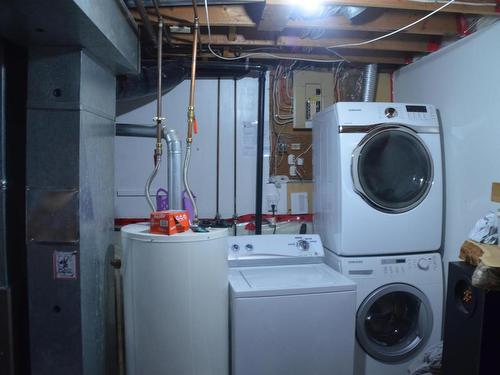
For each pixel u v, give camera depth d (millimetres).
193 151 2695
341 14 1997
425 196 2213
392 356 2156
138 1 1588
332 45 2340
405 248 2203
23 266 1625
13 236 1563
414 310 2289
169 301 1505
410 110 2232
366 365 2148
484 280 1381
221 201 2732
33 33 1378
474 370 1443
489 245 1575
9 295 1520
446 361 1626
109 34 1466
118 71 1938
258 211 2654
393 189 2215
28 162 1500
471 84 2105
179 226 1566
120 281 2002
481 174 2043
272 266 2164
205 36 2254
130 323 1591
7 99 1526
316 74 2811
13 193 1564
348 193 2129
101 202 1783
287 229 2797
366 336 2133
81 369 1538
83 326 1552
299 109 2787
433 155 2225
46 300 1524
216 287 1600
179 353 1532
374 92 2771
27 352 1633
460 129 2197
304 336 1753
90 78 1624
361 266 2139
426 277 2203
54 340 1531
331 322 1781
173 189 1843
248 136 2752
